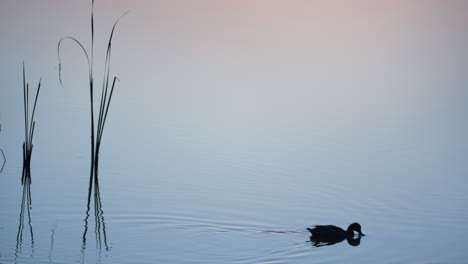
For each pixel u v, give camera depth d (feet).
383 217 71.97
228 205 74.33
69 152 96.58
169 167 90.84
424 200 78.13
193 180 84.79
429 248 61.93
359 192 81.30
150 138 106.83
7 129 106.52
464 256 59.77
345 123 122.72
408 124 122.93
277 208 73.87
